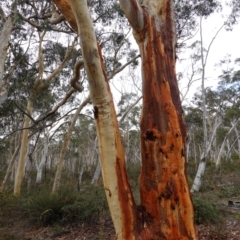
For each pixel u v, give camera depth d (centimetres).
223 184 1477
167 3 370
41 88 1334
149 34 350
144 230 300
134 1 341
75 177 2444
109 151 311
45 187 1464
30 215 786
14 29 1195
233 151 3838
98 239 626
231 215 777
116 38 1417
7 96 1215
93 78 309
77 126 2758
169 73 343
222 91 2477
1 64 999
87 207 748
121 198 305
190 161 2577
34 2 1166
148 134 319
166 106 326
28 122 1373
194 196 945
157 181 308
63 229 714
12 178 2455
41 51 1402
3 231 707
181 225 301
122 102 2370
